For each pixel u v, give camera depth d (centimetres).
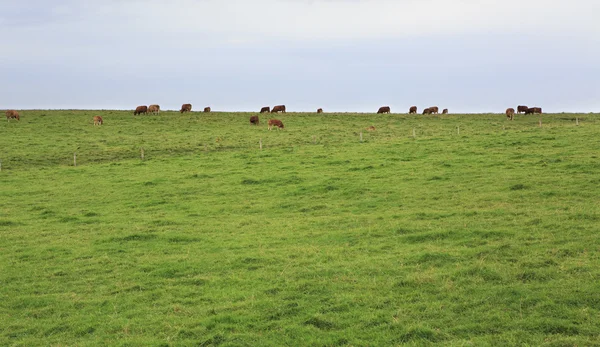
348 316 1385
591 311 1289
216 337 1288
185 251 2116
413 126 7700
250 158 4625
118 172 4253
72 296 1672
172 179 3816
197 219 2681
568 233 1934
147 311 1513
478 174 3275
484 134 5128
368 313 1390
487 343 1181
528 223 2136
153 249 2162
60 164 4897
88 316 1502
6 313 1567
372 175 3506
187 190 3425
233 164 4359
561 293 1396
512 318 1299
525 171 3253
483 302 1401
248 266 1864
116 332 1383
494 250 1809
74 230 2559
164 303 1573
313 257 1922
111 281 1802
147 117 8850
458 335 1244
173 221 2636
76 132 7056
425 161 3888
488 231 2044
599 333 1187
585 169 3138
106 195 3422
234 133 6969
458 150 4262
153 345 1279
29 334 1416
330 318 1370
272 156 4659
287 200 3009
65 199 3356
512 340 1190
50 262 2055
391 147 4712
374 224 2356
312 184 3347
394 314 1371
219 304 1531
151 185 3659
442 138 5028
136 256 2081
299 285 1628
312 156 4500
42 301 1638
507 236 1984
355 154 4466
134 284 1748
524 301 1376
